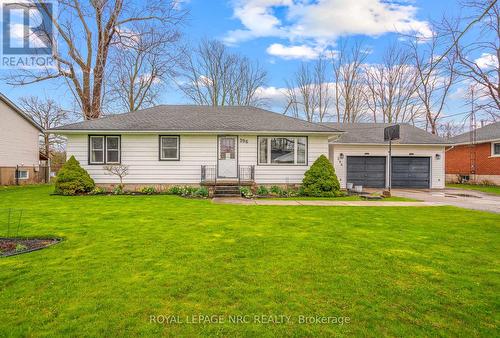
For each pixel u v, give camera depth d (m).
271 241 5.47
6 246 4.94
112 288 3.42
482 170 21.97
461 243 5.44
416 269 4.10
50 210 8.80
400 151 18.41
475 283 3.65
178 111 16.20
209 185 13.57
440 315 2.91
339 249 5.00
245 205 10.29
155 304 3.07
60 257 4.48
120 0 20.28
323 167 13.59
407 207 10.17
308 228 6.62
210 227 6.63
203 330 2.63
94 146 13.97
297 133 14.02
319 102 30.59
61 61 19.56
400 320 2.82
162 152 14.16
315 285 3.55
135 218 7.64
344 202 11.40
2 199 11.41
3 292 3.30
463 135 24.42
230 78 31.27
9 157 19.05
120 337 2.52
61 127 13.58
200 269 4.03
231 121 14.94
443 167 18.53
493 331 2.65
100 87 21.12
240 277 3.77
